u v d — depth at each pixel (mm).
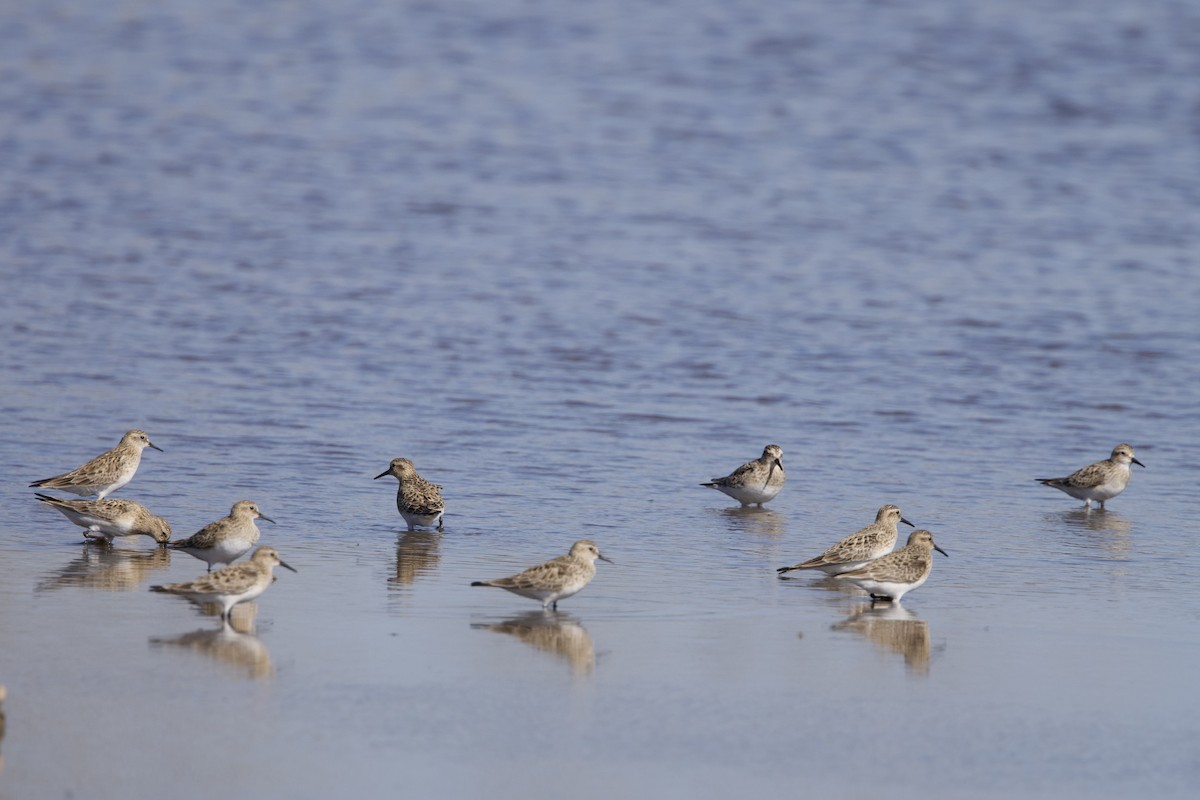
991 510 22688
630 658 15336
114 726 13117
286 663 14867
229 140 62156
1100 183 55875
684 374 31844
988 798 12172
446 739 13055
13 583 17594
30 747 12641
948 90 72125
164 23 87375
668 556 19703
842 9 89188
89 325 34438
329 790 12000
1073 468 25484
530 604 17266
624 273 42500
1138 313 38250
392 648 15461
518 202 52438
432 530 20750
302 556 19234
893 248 46281
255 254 43750
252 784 12062
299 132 64000
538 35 84688
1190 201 53031
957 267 43812
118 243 44406
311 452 24984
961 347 34688
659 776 12438
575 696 14164
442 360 32500
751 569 19141
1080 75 74188
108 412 27047
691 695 14273
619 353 33625
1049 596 18016
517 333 35281
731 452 26016
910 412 29141
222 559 18078
